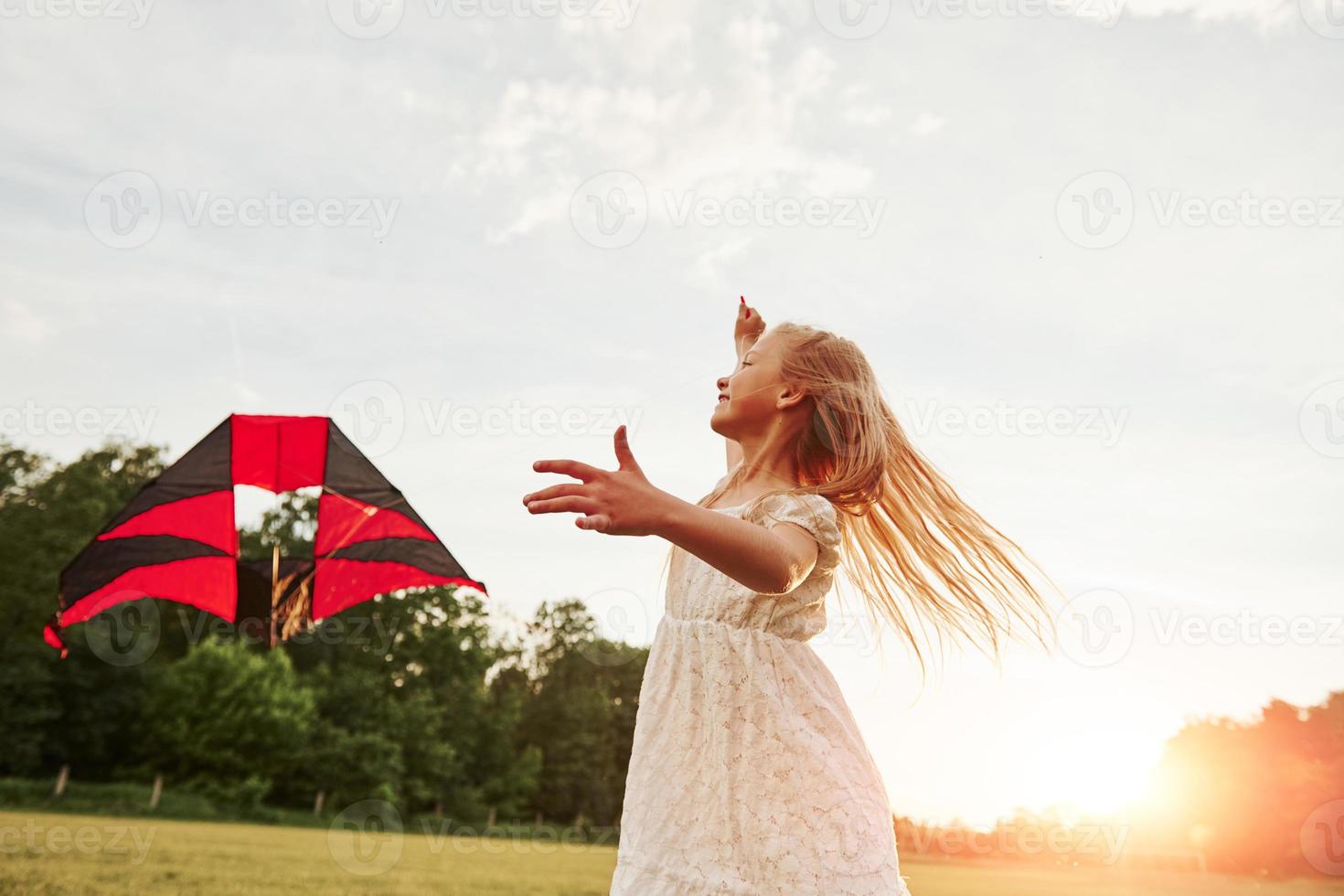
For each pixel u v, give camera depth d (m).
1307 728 16.47
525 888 8.98
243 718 33.31
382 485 3.87
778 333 1.85
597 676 46.41
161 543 3.95
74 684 32.47
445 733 40.34
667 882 1.44
